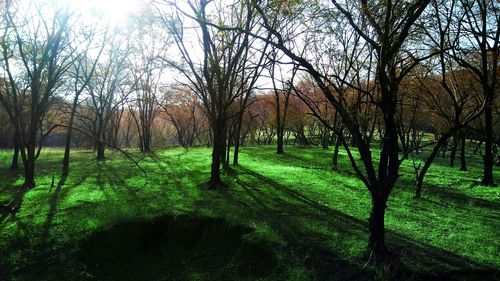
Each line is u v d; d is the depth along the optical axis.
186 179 15.35
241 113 16.91
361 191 14.48
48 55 14.75
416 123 36.94
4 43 13.90
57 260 7.78
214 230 9.67
